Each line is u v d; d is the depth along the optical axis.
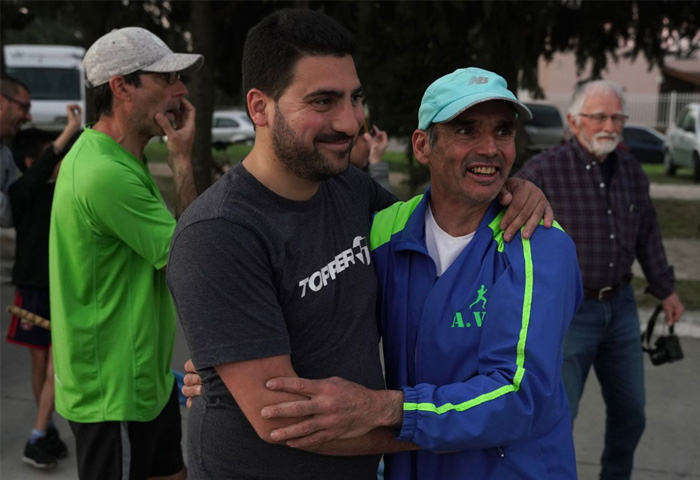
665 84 27.47
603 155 2.71
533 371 1.42
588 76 8.59
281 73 1.33
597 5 7.73
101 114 2.31
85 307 2.22
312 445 1.36
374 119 7.79
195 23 7.96
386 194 1.83
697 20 7.84
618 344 2.79
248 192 1.39
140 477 2.36
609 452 2.95
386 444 1.44
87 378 2.24
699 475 3.38
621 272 2.74
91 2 7.95
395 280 1.62
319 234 1.47
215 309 1.34
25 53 16.00
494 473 1.54
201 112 8.12
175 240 1.39
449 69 7.47
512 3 7.14
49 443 3.39
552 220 1.54
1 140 3.47
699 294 6.19
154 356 2.28
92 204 2.11
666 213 10.96
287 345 1.37
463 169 1.52
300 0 6.77
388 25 7.34
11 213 3.31
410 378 1.60
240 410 1.43
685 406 4.09
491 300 1.48
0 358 4.79
